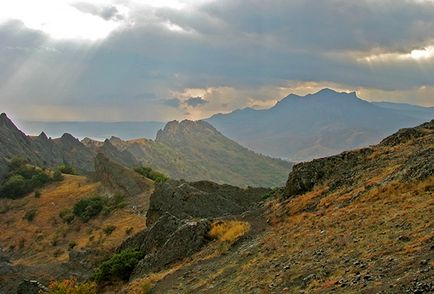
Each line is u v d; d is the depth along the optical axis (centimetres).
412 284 1360
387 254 1739
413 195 2559
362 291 1456
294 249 2420
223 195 7025
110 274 4100
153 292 2898
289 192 4362
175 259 3706
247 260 2697
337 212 2888
